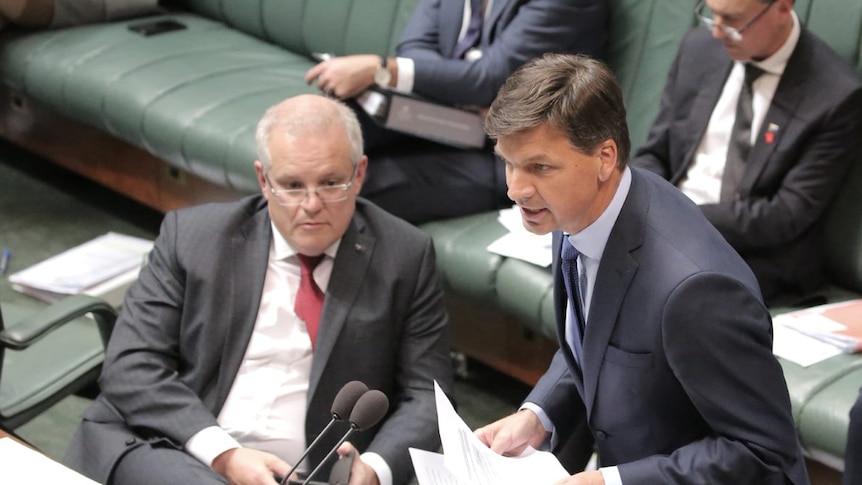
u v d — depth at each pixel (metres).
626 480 6.52
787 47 11.02
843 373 10.02
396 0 15.41
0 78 17.16
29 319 9.39
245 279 9.01
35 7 16.91
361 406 6.75
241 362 9.00
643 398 6.61
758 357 6.25
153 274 9.17
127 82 15.63
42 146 17.98
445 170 13.36
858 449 7.41
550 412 7.74
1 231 16.58
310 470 8.80
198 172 14.75
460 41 13.89
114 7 17.58
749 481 6.36
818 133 10.96
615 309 6.52
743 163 11.37
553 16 13.08
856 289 11.74
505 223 12.68
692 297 6.16
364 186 13.00
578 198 6.17
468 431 7.09
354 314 8.89
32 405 9.99
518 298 11.87
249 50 16.94
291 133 8.64
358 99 13.08
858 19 11.69
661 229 6.44
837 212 11.69
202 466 8.50
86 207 17.45
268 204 8.95
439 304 9.22
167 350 9.03
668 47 13.05
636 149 13.19
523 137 5.99
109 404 9.19
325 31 16.25
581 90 5.95
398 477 8.57
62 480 6.94
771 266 11.32
